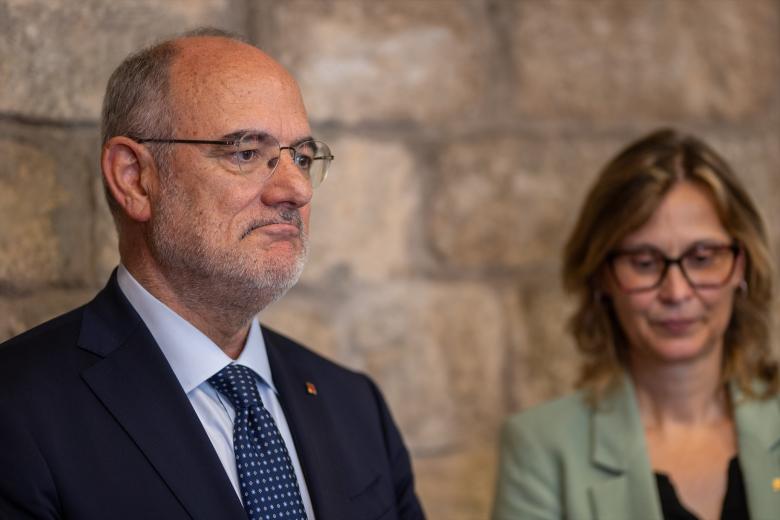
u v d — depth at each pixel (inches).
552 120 315.6
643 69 323.9
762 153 335.0
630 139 322.3
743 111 334.0
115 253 243.6
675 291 224.5
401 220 297.1
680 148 237.0
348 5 291.0
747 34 334.6
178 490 161.3
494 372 306.0
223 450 174.7
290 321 281.1
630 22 323.0
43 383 163.5
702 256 226.8
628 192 231.1
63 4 229.3
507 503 240.2
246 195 171.8
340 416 199.2
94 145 238.8
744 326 239.5
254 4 275.1
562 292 314.0
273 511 171.0
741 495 221.3
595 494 228.7
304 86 284.4
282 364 196.5
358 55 292.2
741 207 233.6
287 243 175.2
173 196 173.2
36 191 224.5
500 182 308.8
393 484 204.1
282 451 177.9
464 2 306.5
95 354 170.4
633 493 225.6
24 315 220.2
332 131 289.4
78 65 233.0
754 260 234.1
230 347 184.9
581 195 316.5
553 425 243.1
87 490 156.7
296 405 189.6
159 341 176.9
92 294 238.8
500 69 310.8
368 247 292.7
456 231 303.7
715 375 236.2
